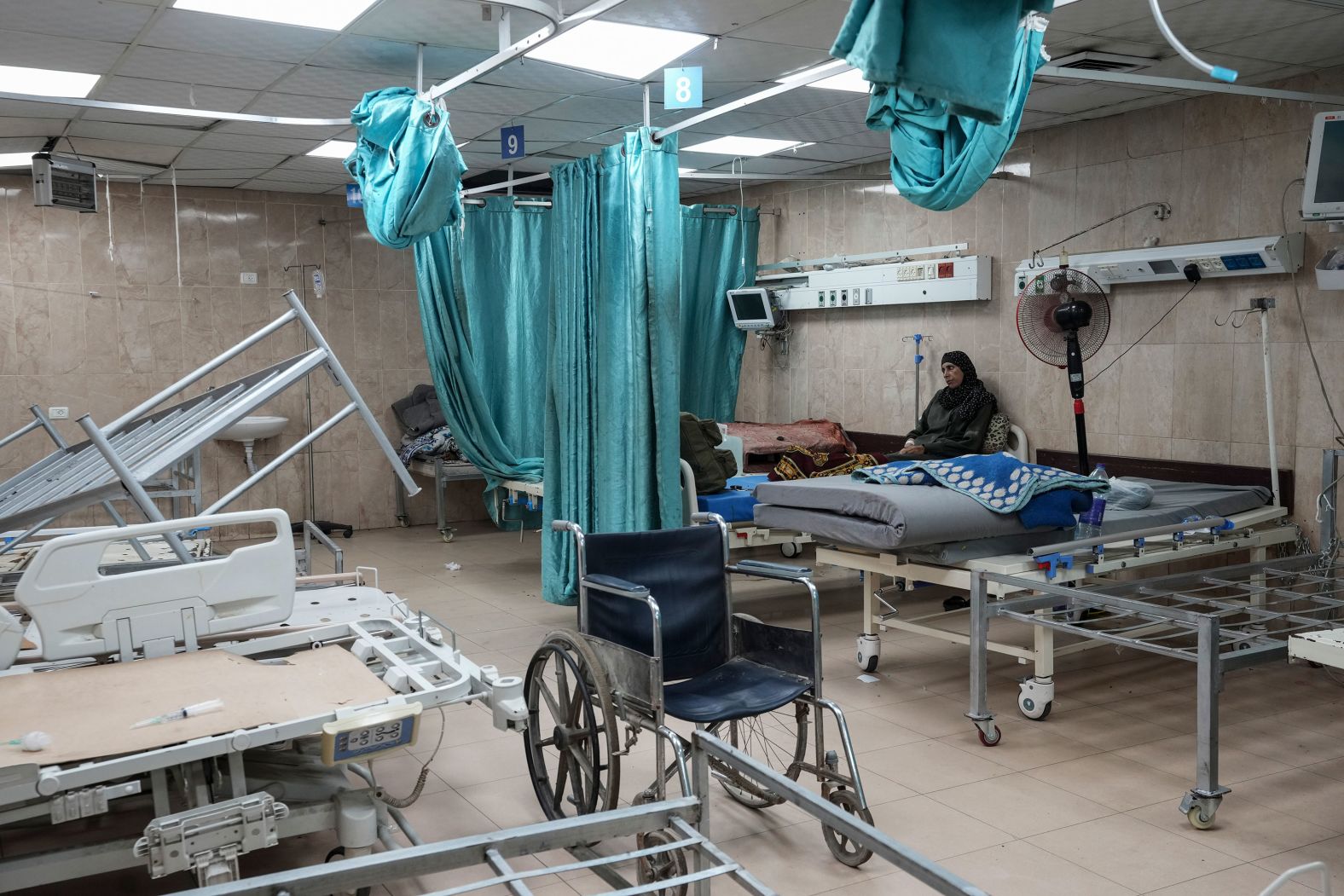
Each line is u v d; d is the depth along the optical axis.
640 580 3.39
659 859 2.73
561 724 3.25
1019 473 4.42
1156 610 3.42
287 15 4.12
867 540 4.29
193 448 3.18
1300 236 5.15
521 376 7.39
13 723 2.43
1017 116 3.03
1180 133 5.66
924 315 7.27
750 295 7.74
